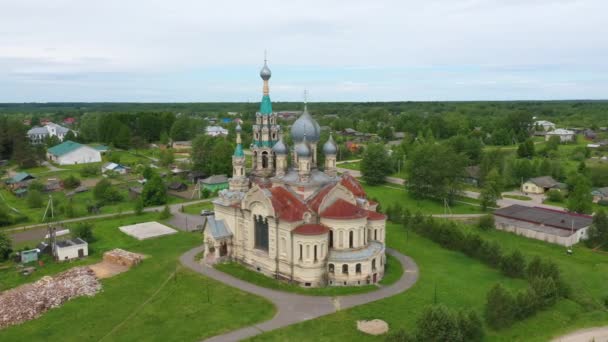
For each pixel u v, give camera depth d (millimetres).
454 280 86125
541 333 68312
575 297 79000
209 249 100062
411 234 115375
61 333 69188
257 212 90125
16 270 95062
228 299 79062
